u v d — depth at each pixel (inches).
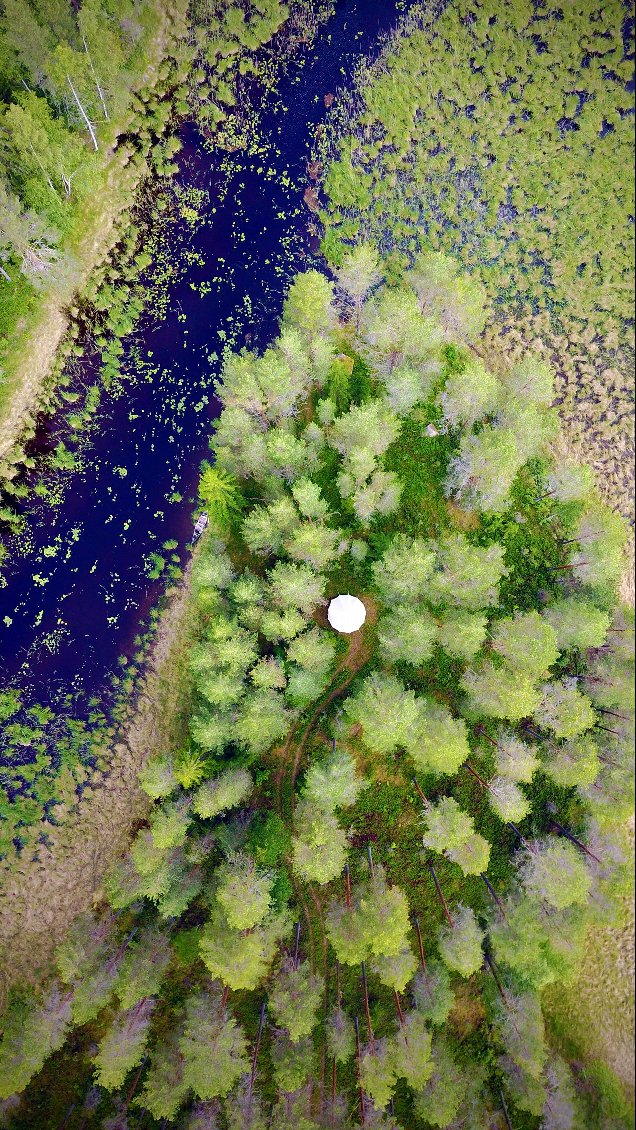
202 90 1572.3
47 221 1423.5
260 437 1357.0
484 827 1501.0
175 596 1473.9
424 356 1460.4
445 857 1480.1
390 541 1467.8
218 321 1533.0
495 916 1437.0
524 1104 1360.7
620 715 1494.8
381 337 1382.9
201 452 1498.5
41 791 1428.4
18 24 1339.8
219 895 1225.4
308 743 1456.7
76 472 1480.1
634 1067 1542.8
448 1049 1405.0
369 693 1306.6
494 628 1440.7
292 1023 1283.2
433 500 1528.1
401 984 1252.5
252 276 1549.0
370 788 1475.1
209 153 1568.7
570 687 1393.9
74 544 1466.5
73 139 1440.7
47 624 1450.5
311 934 1435.8
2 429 1453.0
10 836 1414.9
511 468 1373.0
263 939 1294.3
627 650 1526.8
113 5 1478.8
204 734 1299.2
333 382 1455.5
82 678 1450.5
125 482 1486.2
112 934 1380.4
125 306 1517.0
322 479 1493.6
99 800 1439.5
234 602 1393.9
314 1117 1338.6
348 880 1386.6
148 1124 1368.1
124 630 1462.8
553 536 1562.5
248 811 1423.5
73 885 1417.3
